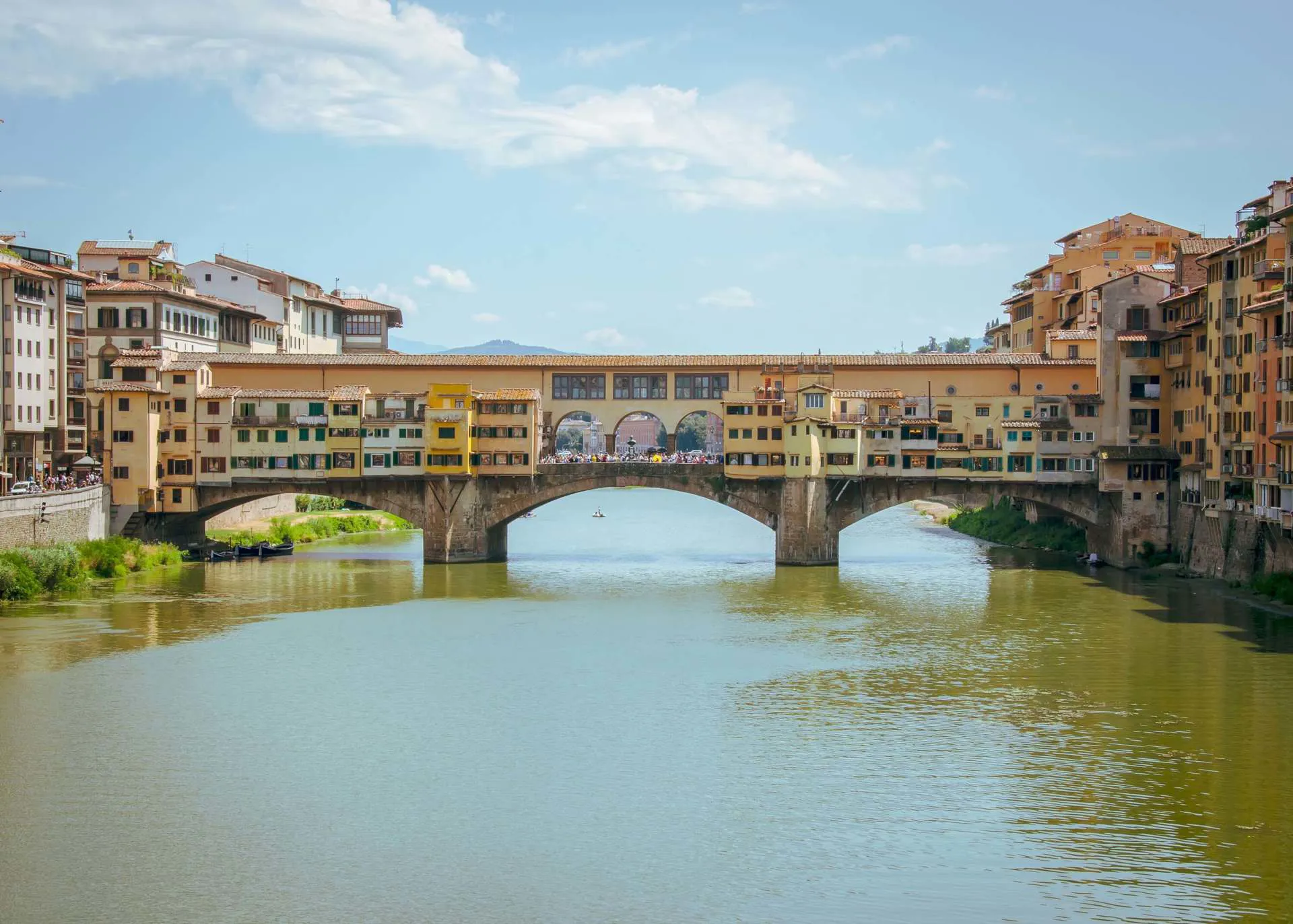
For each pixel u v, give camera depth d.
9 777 63.41
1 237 141.00
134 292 145.12
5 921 49.44
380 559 137.88
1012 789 61.78
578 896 51.44
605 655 88.38
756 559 142.12
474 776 63.81
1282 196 103.44
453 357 140.00
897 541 162.88
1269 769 64.12
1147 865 53.75
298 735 69.88
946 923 49.31
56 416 135.50
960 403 131.25
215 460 130.88
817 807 59.81
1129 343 126.88
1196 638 91.50
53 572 110.12
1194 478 119.56
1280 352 99.44
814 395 129.12
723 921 49.50
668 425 139.62
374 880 52.75
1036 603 107.00
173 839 56.47
